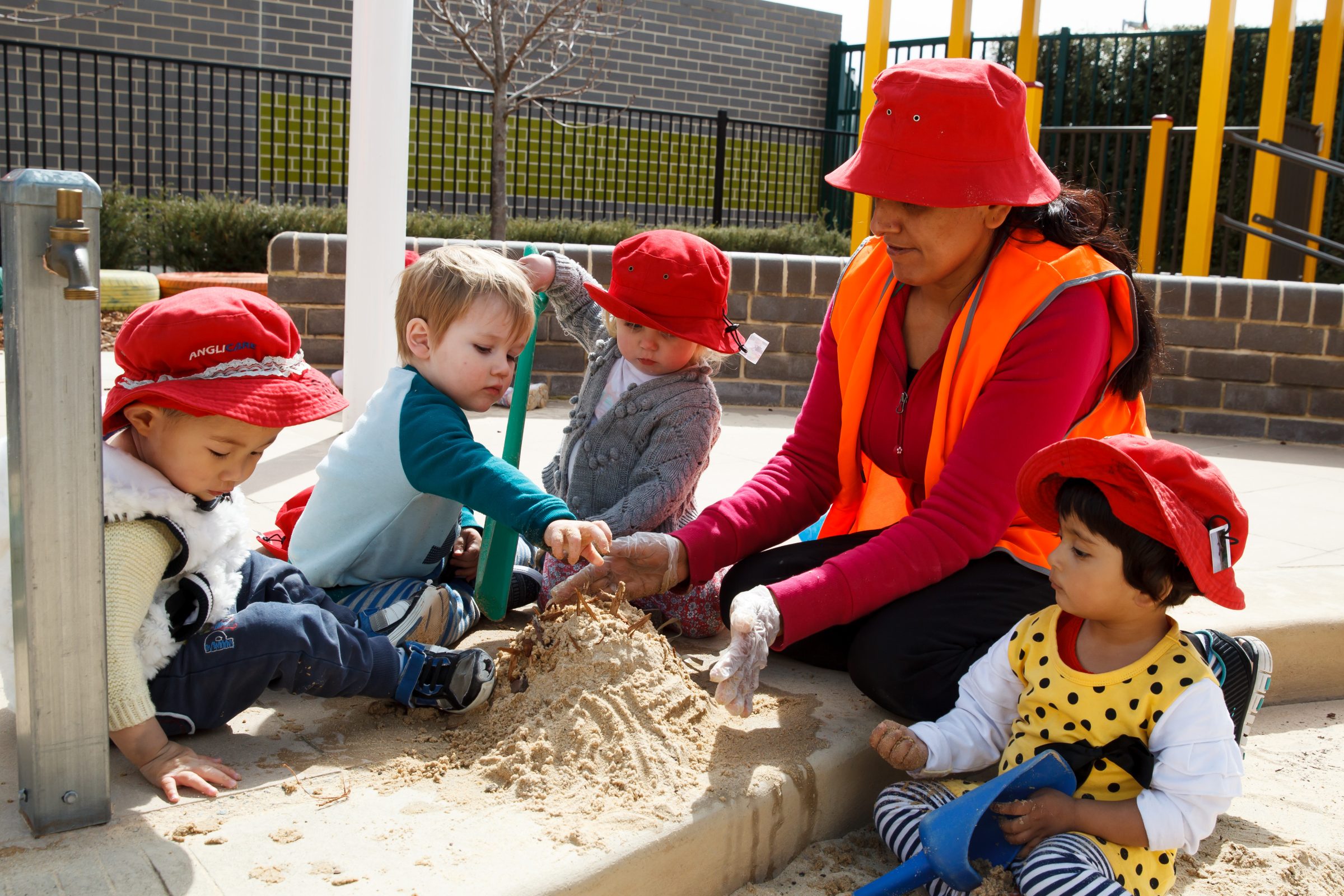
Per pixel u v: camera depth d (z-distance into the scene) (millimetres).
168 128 12383
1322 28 8867
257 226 9320
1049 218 2273
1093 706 1798
